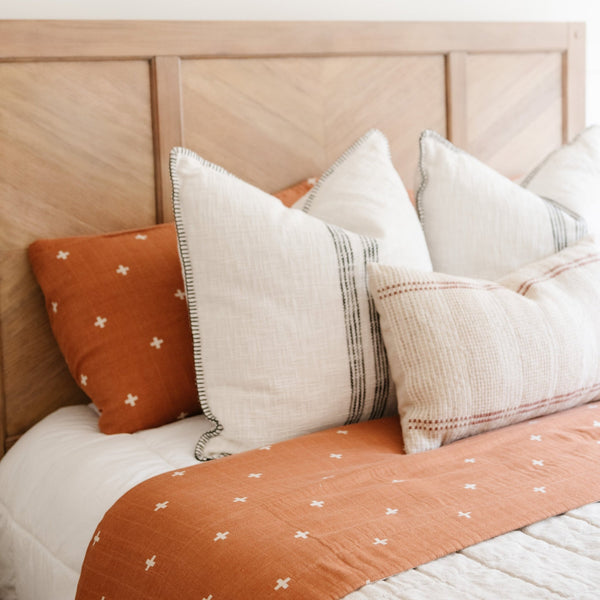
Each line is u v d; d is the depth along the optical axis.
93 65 1.62
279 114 1.84
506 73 2.12
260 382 1.29
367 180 1.54
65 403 1.65
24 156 1.57
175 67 1.69
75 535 1.21
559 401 1.34
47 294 1.53
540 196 1.72
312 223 1.37
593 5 2.40
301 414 1.31
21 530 1.37
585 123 2.27
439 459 1.16
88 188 1.64
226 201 1.32
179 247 1.33
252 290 1.30
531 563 0.87
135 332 1.46
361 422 1.38
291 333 1.30
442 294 1.30
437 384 1.25
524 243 1.57
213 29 1.72
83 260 1.52
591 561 0.87
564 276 1.44
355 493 1.04
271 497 1.05
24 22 1.53
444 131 2.06
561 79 2.22
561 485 1.05
